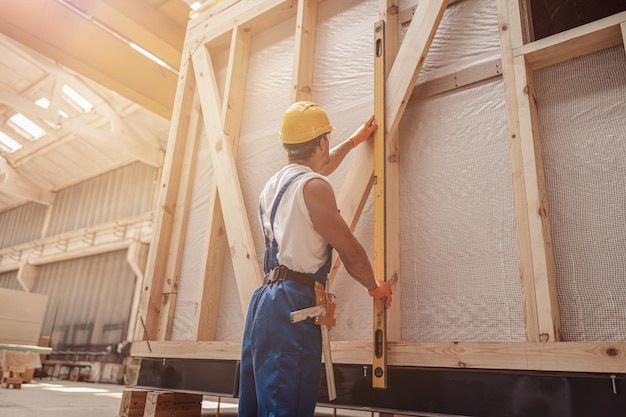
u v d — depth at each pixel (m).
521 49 1.90
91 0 5.75
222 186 2.74
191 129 3.24
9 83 11.32
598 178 1.69
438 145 2.08
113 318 11.18
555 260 1.69
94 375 10.67
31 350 6.09
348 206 2.07
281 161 2.69
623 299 1.54
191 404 2.58
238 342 2.26
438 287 1.91
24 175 14.71
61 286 13.09
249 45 3.18
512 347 1.57
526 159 1.76
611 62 1.78
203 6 3.46
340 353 1.92
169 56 6.68
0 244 16.11
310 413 1.15
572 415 1.43
